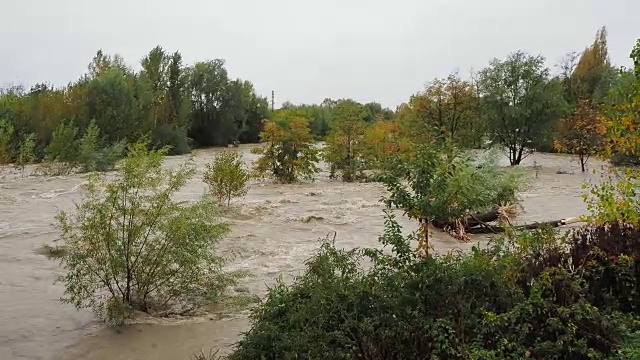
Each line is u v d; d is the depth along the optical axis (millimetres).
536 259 6012
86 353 6668
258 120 61344
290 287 6785
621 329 4852
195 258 7879
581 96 39469
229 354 6121
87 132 30031
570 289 5305
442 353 4699
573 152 30891
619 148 7402
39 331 7250
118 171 8367
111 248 7637
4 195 18500
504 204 14359
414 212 6160
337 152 25938
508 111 32312
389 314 5062
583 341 4621
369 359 4832
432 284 5215
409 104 33094
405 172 6242
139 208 7758
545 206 17375
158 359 6531
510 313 4797
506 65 33438
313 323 5215
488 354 4434
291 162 24953
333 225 14398
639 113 7098
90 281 7672
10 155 28969
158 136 42969
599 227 6734
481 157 15836
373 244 12227
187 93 53312
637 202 6918
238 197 18734
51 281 9281
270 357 5320
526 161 35344
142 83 42844
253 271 10086
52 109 34094
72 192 19250
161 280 7906
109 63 46625
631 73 7473
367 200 18828
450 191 6195
